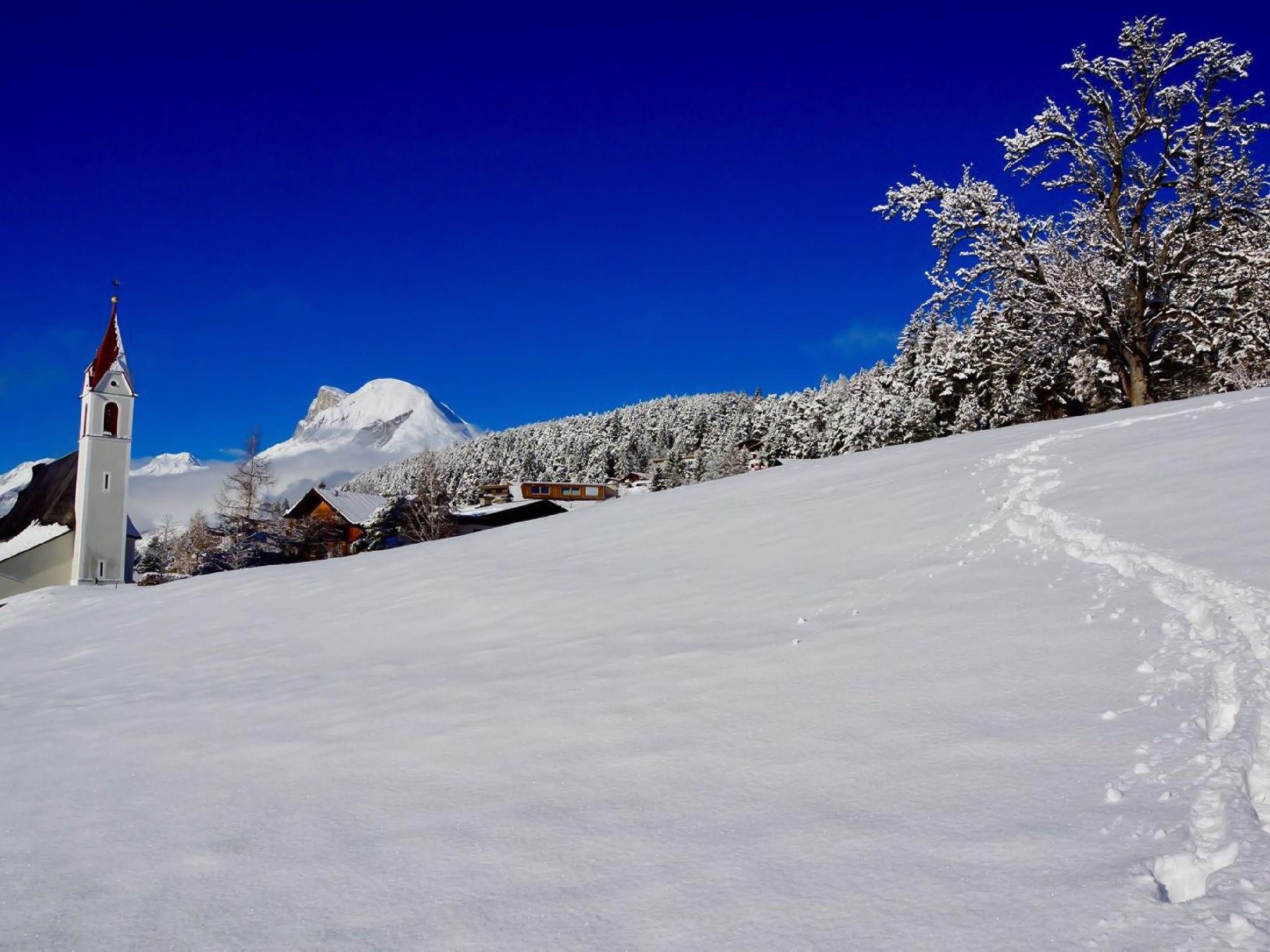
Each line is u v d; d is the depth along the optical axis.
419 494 53.09
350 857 4.00
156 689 8.60
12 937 3.67
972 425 47.75
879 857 3.24
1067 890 2.82
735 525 11.35
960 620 5.68
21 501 63.59
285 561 53.91
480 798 4.43
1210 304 27.42
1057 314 27.70
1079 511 7.54
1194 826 3.00
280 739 6.01
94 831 4.79
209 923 3.58
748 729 4.71
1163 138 27.23
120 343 56.12
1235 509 6.51
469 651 7.80
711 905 3.14
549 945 3.07
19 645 14.18
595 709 5.46
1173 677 4.16
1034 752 3.79
